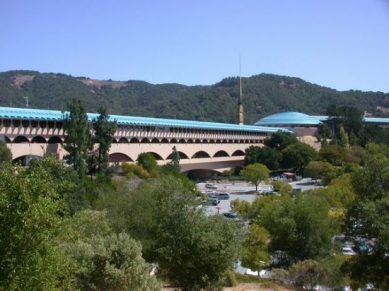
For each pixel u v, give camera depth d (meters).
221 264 31.42
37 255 17.66
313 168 137.88
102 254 26.14
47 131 93.75
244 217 73.44
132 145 117.38
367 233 35.53
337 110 198.50
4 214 17.48
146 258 34.88
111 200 47.00
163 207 33.69
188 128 138.75
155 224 34.69
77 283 25.05
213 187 136.88
